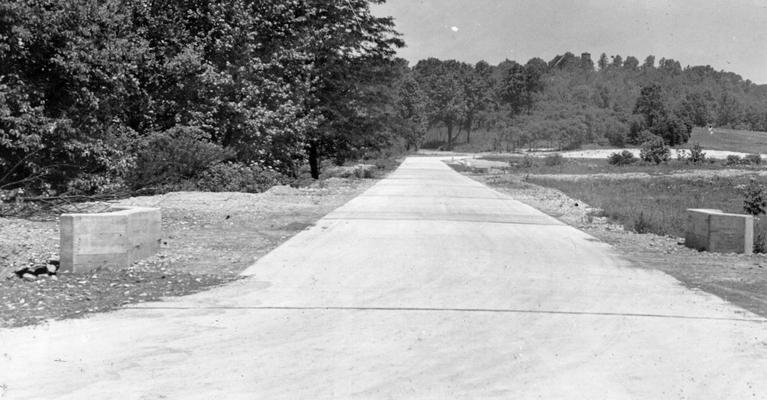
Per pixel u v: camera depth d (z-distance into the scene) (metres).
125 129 19.53
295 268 9.31
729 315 6.87
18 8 14.22
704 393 4.62
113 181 17.48
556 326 6.38
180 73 21.17
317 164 37.44
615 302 7.43
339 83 34.19
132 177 18.94
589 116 148.00
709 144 124.12
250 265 9.52
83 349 5.51
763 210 18.67
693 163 61.69
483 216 16.59
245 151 24.81
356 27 34.06
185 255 10.27
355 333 6.07
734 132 161.00
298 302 7.29
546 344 5.78
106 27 16.56
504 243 11.98
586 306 7.23
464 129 173.38
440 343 5.78
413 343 5.77
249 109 24.05
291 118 26.53
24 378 4.79
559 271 9.35
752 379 4.91
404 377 4.88
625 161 61.59
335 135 34.69
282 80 27.56
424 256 10.42
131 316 6.61
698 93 195.12
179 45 22.22
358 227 13.91
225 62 23.80
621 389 4.68
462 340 5.88
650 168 54.78
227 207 17.39
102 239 8.86
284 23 28.42
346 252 10.72
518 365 5.19
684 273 9.34
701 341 5.90
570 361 5.30
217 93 22.81
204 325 6.30
